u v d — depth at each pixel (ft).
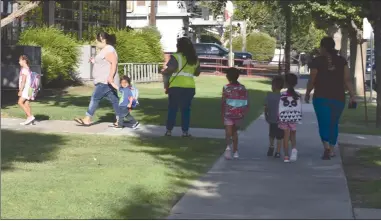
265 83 103.81
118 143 35.73
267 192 24.68
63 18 88.69
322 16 81.05
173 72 38.29
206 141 37.55
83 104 57.00
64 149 32.83
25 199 21.52
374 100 76.69
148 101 61.87
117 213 20.40
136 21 150.41
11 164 27.99
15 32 74.95
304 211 21.72
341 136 41.78
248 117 49.32
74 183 24.36
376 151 35.83
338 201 23.27
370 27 67.26
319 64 32.40
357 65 87.04
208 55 130.62
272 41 173.78
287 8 75.51
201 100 64.64
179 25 142.92
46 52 68.64
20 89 41.47
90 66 79.30
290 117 31.22
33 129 40.06
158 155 32.09
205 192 24.44
